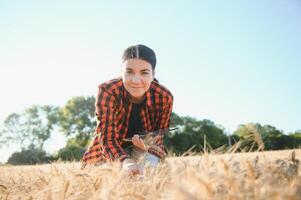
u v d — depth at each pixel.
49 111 62.19
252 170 1.30
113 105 3.56
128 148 3.70
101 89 3.54
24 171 2.97
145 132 3.83
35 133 58.53
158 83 3.90
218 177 1.15
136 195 1.51
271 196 1.05
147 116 3.85
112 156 3.09
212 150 1.65
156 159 3.13
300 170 1.60
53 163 2.56
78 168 2.52
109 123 3.42
